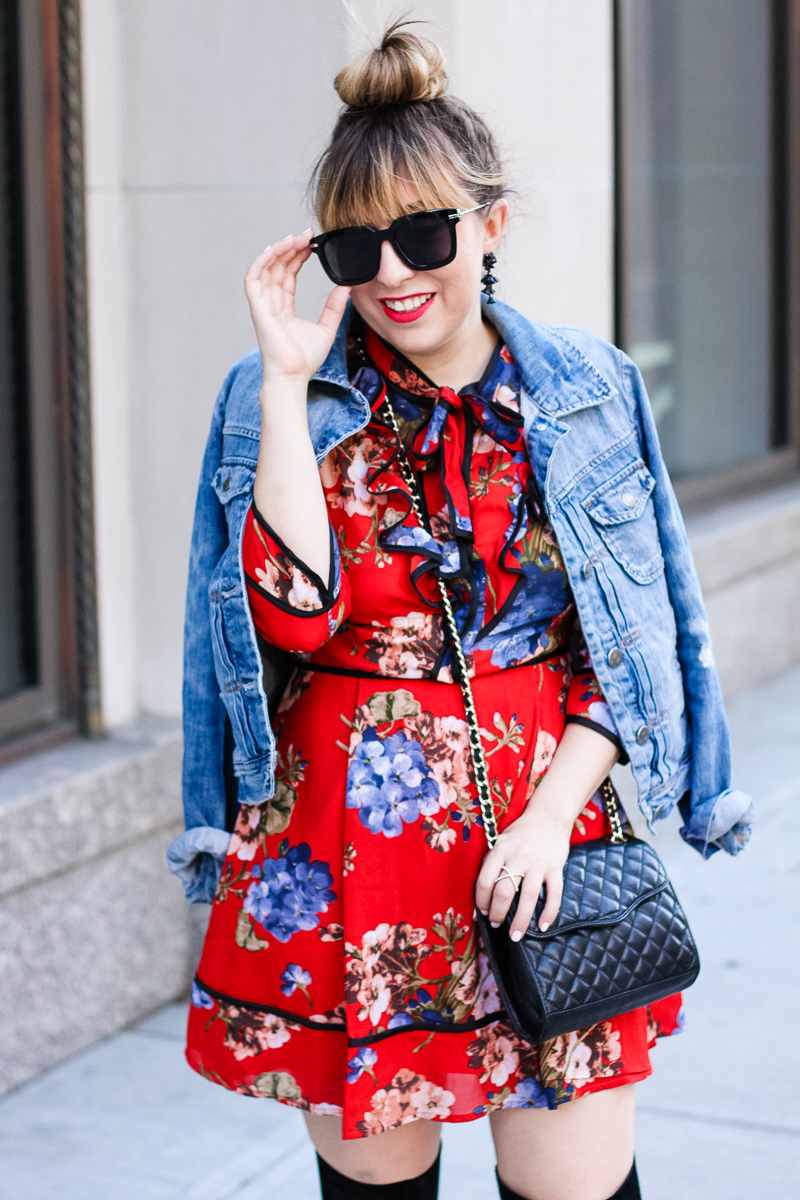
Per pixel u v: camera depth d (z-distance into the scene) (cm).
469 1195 321
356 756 204
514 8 437
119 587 423
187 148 404
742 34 756
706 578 664
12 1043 363
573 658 217
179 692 426
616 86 591
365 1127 202
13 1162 335
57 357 402
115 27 407
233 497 209
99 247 408
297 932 208
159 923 411
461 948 203
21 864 358
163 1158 337
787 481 821
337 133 200
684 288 712
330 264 196
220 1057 215
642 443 221
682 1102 359
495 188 201
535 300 459
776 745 638
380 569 203
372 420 206
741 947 450
